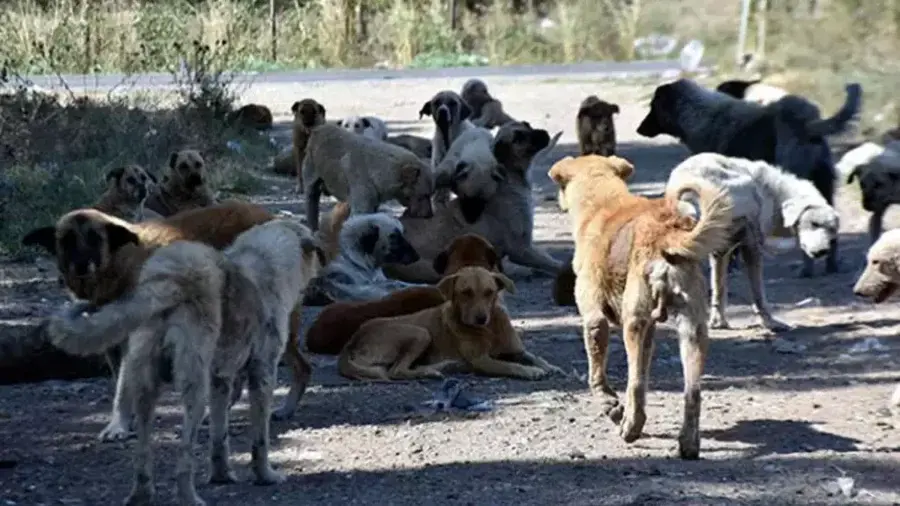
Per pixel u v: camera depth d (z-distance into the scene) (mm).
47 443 11336
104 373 13453
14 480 10359
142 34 40219
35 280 17312
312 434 11539
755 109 19266
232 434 11562
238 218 12281
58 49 39625
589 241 11297
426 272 17312
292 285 10289
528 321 15695
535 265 18141
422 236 17812
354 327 13961
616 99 35469
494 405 12297
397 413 12125
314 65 45188
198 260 9469
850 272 17453
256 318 9945
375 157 18281
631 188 23641
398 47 45875
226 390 9938
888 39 31016
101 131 24406
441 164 18797
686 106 19953
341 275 16109
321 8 47156
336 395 12680
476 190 17750
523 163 17969
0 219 19062
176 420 12000
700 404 11172
